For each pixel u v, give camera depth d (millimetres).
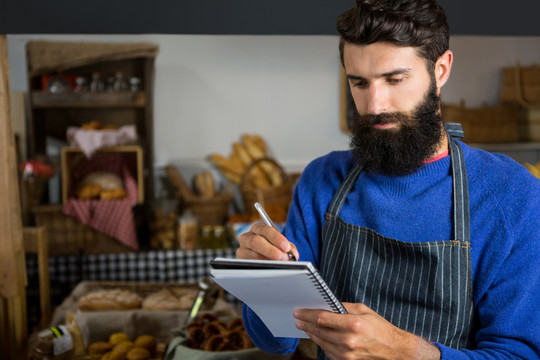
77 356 2018
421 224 1087
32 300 2939
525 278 999
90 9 1548
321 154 5047
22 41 3984
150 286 2529
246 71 4832
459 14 1588
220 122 4844
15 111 3990
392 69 987
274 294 903
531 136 5125
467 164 1101
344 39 1033
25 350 2010
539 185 1048
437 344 967
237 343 1860
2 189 1809
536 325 988
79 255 3107
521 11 1598
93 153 3768
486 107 5105
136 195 3787
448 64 1073
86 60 3996
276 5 1563
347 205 1194
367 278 1127
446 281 1054
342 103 4980
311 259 1259
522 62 5164
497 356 962
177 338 1903
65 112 4254
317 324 929
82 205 3506
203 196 4449
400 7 968
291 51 4875
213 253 3338
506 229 1024
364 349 908
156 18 1554
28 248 2479
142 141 4219
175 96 4750
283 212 4047
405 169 1072
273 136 4949
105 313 2205
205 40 4730
